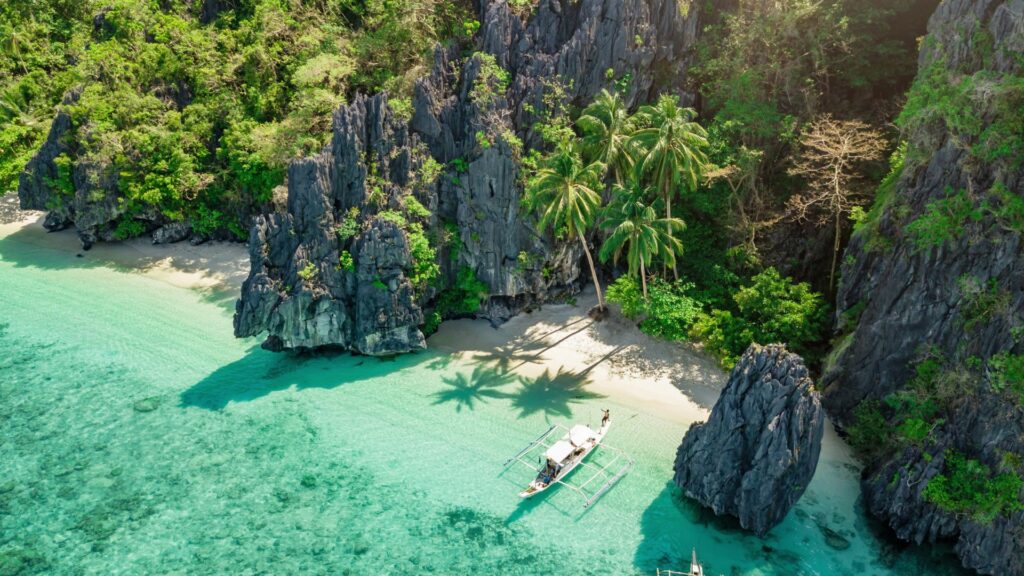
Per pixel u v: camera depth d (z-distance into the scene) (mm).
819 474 43781
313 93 68625
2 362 57594
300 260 55406
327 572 38562
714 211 60312
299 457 47156
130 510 43031
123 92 78062
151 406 52344
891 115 57344
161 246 77438
